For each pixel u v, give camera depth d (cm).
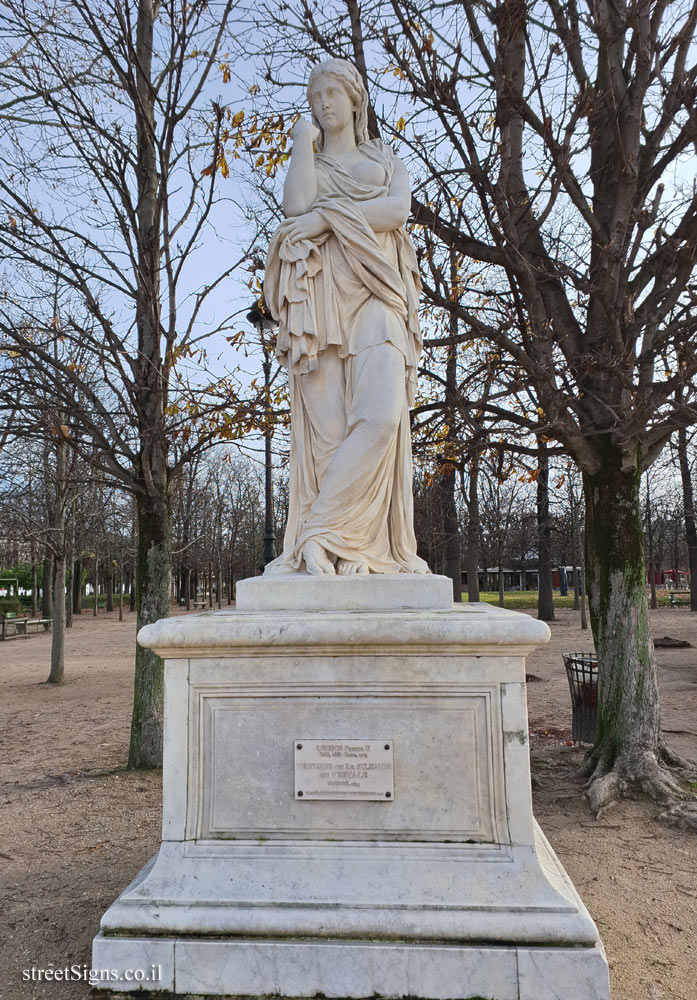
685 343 615
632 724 649
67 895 433
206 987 254
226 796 284
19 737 989
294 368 363
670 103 631
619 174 639
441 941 252
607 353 658
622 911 405
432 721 280
